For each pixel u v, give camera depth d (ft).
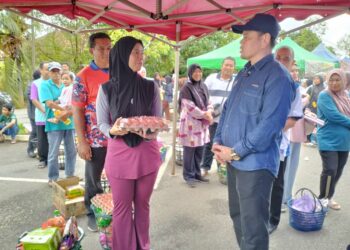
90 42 10.28
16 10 10.23
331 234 10.96
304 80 35.42
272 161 7.16
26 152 22.91
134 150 8.05
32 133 21.24
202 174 17.43
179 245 10.23
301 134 12.05
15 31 36.47
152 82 8.54
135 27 13.73
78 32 12.44
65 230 8.34
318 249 10.01
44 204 13.46
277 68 6.93
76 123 10.13
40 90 14.42
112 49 8.05
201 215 12.46
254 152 7.01
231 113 7.52
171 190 15.23
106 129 8.11
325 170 12.64
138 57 7.92
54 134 14.89
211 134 17.15
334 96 12.26
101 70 10.25
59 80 14.84
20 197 14.24
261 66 7.09
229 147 7.45
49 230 8.18
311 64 36.65
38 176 17.25
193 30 15.11
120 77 7.97
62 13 11.07
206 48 70.74
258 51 7.18
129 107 8.01
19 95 40.57
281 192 10.58
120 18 12.64
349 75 13.33
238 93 7.45
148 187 8.59
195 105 15.44
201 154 16.31
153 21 13.12
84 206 12.25
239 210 8.09
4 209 12.95
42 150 18.67
